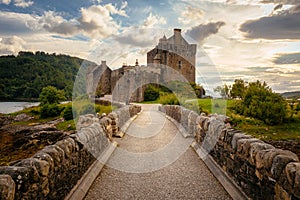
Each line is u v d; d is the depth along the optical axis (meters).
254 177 3.02
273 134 7.27
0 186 1.92
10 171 2.20
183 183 4.25
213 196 3.74
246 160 3.27
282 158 2.45
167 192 3.93
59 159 3.04
